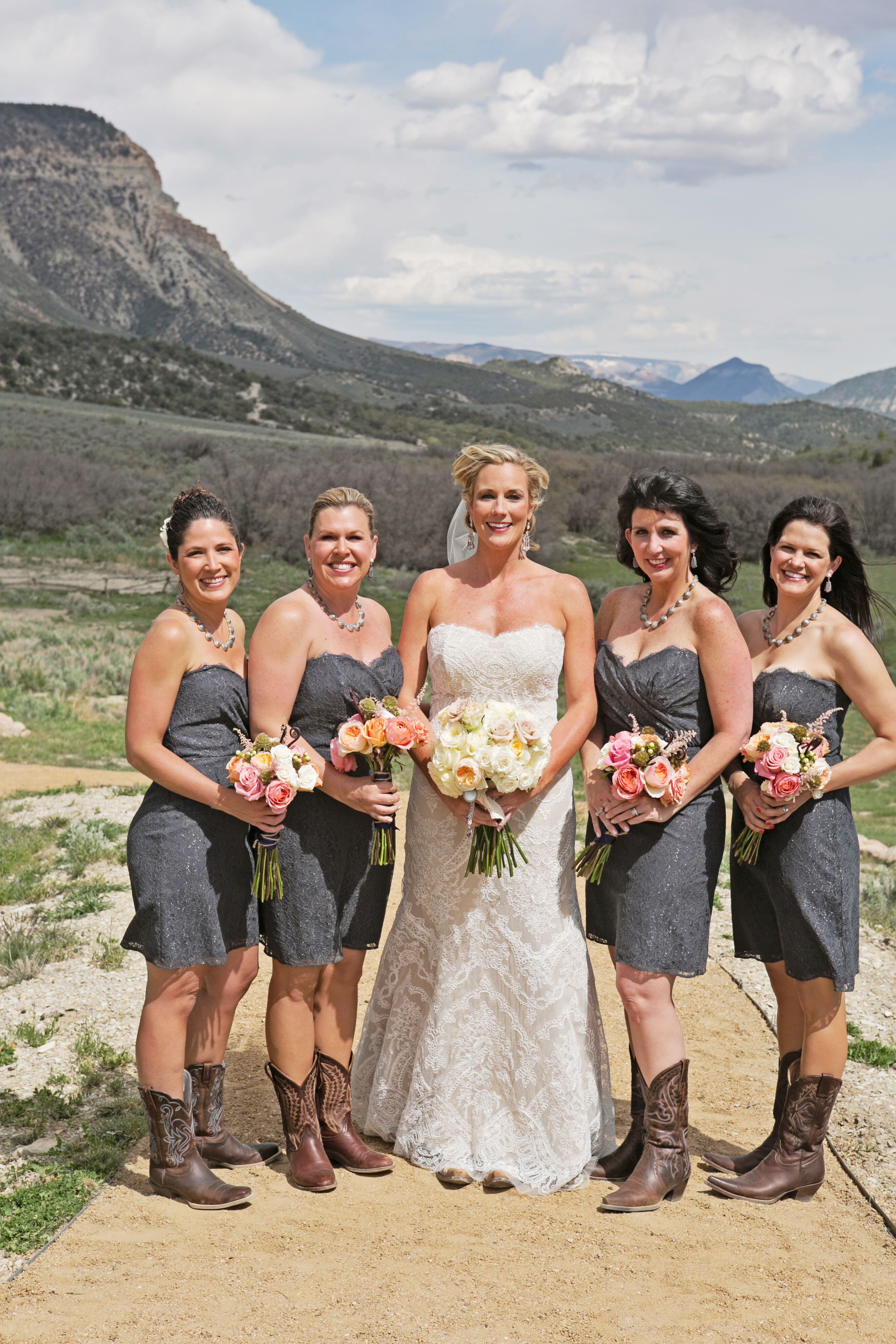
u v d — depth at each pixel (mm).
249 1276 2871
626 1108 4262
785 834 3406
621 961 3447
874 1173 3604
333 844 3422
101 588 34375
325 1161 3484
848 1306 2811
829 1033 3414
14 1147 3791
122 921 6477
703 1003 5422
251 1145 3703
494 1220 3262
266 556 43469
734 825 3719
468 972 3637
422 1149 3637
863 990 5602
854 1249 3141
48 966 5754
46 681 19078
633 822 3369
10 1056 4602
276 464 61188
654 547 3449
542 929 3609
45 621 28062
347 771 3418
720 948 6234
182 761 3273
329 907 3404
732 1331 2678
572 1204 3400
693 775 3373
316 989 3580
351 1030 3643
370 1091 3971
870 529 61031
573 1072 3592
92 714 17266
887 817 15211
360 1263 2957
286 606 3451
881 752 3375
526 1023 3580
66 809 9656
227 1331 2604
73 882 7410
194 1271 2891
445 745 3379
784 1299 2840
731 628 3471
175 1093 3314
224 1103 4117
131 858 3316
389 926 6617
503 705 3439
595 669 3697
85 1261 2945
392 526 46000
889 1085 4375
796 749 3268
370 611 3691
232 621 3527
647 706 3514
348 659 3490
